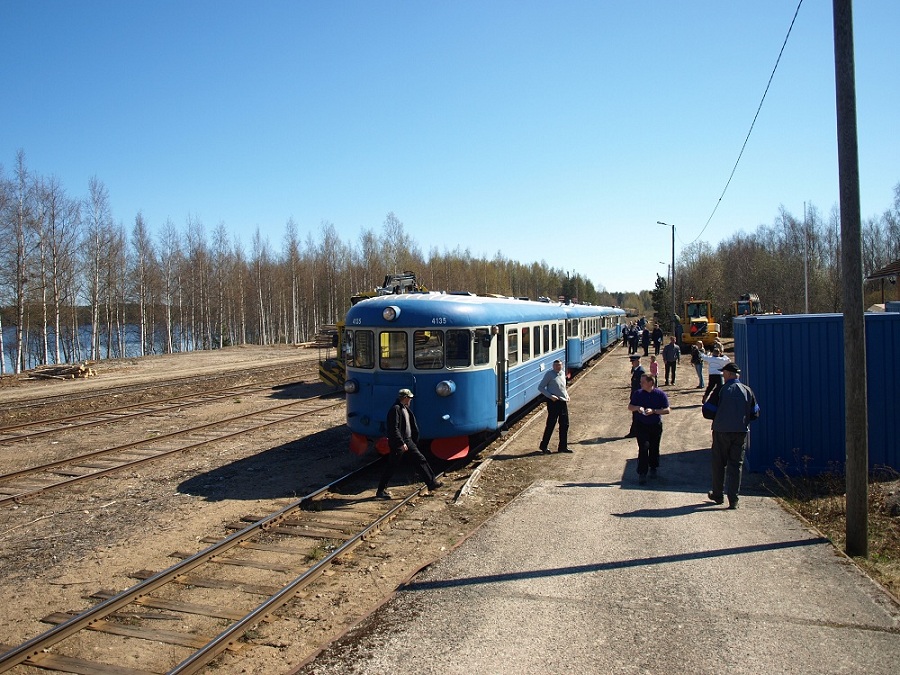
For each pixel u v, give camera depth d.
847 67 6.16
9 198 38.81
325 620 5.48
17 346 38.28
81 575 6.71
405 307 10.59
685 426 13.61
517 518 7.79
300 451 12.64
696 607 5.26
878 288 47.06
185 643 5.18
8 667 4.84
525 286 124.19
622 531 7.19
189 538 7.78
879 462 9.13
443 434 10.47
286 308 71.25
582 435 13.24
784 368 9.45
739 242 81.56
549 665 4.45
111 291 52.78
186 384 25.41
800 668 4.31
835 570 5.95
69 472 11.33
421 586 5.88
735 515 7.66
